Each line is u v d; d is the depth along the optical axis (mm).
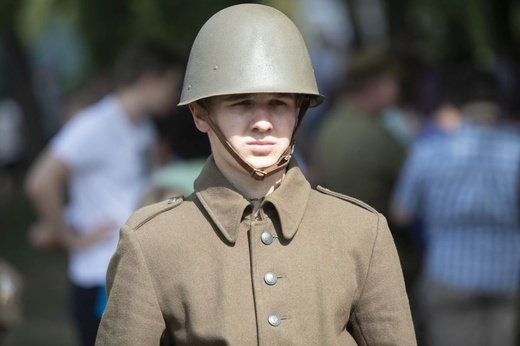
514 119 20750
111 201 15945
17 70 54156
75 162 15867
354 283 8375
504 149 16344
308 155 18438
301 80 8250
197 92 8305
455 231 16484
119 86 16078
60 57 54188
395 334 8375
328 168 18031
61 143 15953
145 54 15938
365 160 17734
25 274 34656
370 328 8422
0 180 57594
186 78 8477
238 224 8359
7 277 12094
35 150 54906
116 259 8508
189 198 8695
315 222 8500
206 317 8180
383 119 18172
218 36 8305
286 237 8352
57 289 32406
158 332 8297
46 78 59188
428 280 16766
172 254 8344
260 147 8281
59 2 35344
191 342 8227
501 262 16344
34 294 31641
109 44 31891
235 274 8273
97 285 15727
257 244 8359
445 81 19906
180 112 14062
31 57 56156
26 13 37969
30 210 48219
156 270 8328
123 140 15945
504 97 20500
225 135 8344
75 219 16062
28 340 25688
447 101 19297
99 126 15867
